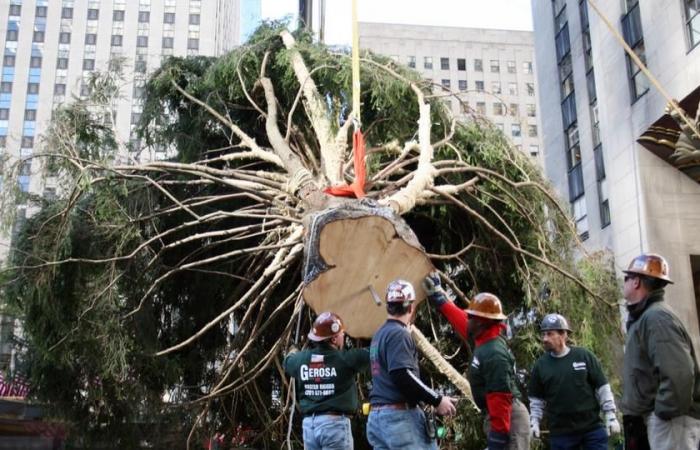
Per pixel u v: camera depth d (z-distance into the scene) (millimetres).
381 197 8328
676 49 18875
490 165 10023
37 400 9508
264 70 10211
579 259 10703
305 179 7898
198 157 10961
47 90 68062
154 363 9375
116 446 9602
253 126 11250
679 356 3721
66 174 9164
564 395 4762
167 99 11172
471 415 9117
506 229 10000
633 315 4148
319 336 4879
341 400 4754
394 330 3855
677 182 20500
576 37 27391
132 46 69875
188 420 9867
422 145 8383
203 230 10516
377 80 9641
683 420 3801
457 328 5008
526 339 9383
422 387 3688
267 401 10773
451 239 10805
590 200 25562
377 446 3832
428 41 81812
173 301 10906
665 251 19844
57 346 8734
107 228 9156
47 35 69375
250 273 10039
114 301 8867
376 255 5723
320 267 5785
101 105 10039
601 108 23719
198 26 70688
